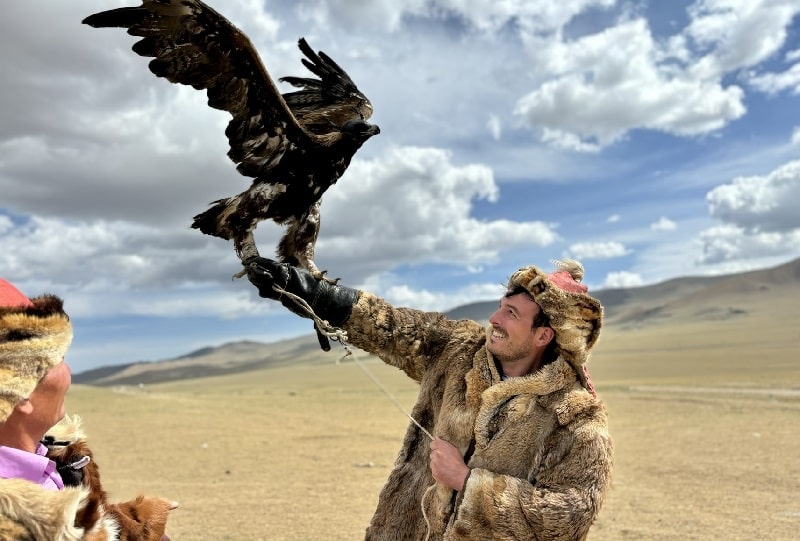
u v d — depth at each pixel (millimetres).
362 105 4305
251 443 18906
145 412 26844
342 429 22438
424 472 3674
